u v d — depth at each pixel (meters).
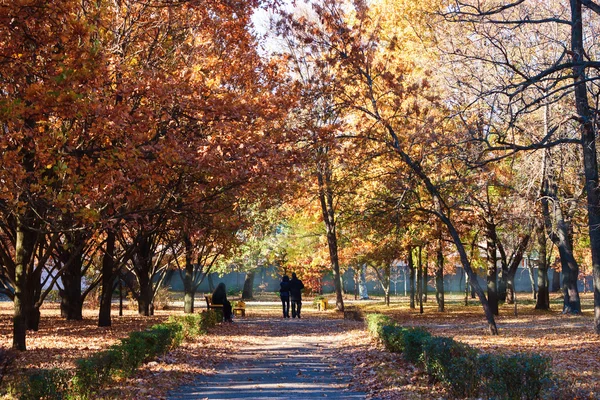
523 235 29.94
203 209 18.16
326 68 25.31
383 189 25.23
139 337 12.62
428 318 31.94
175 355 15.05
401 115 20.81
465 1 23.31
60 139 12.05
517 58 22.72
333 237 39.75
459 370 9.38
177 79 15.24
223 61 18.28
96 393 9.53
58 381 8.29
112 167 12.84
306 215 41.97
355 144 22.31
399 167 22.41
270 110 18.47
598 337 18.66
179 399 10.02
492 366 8.84
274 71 20.86
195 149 15.25
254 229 33.22
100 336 19.86
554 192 27.28
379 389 10.88
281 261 56.22
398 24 30.64
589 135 18.48
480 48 22.38
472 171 25.05
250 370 13.89
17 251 15.80
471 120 22.12
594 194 19.05
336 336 23.08
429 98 20.34
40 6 10.42
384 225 25.48
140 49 17.44
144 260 31.83
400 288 76.94
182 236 27.95
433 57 25.98
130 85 14.05
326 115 20.20
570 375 11.70
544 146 14.71
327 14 20.41
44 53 11.12
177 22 17.75
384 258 35.84
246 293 63.75
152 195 17.53
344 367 14.33
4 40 11.02
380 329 17.64
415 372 11.92
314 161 19.83
